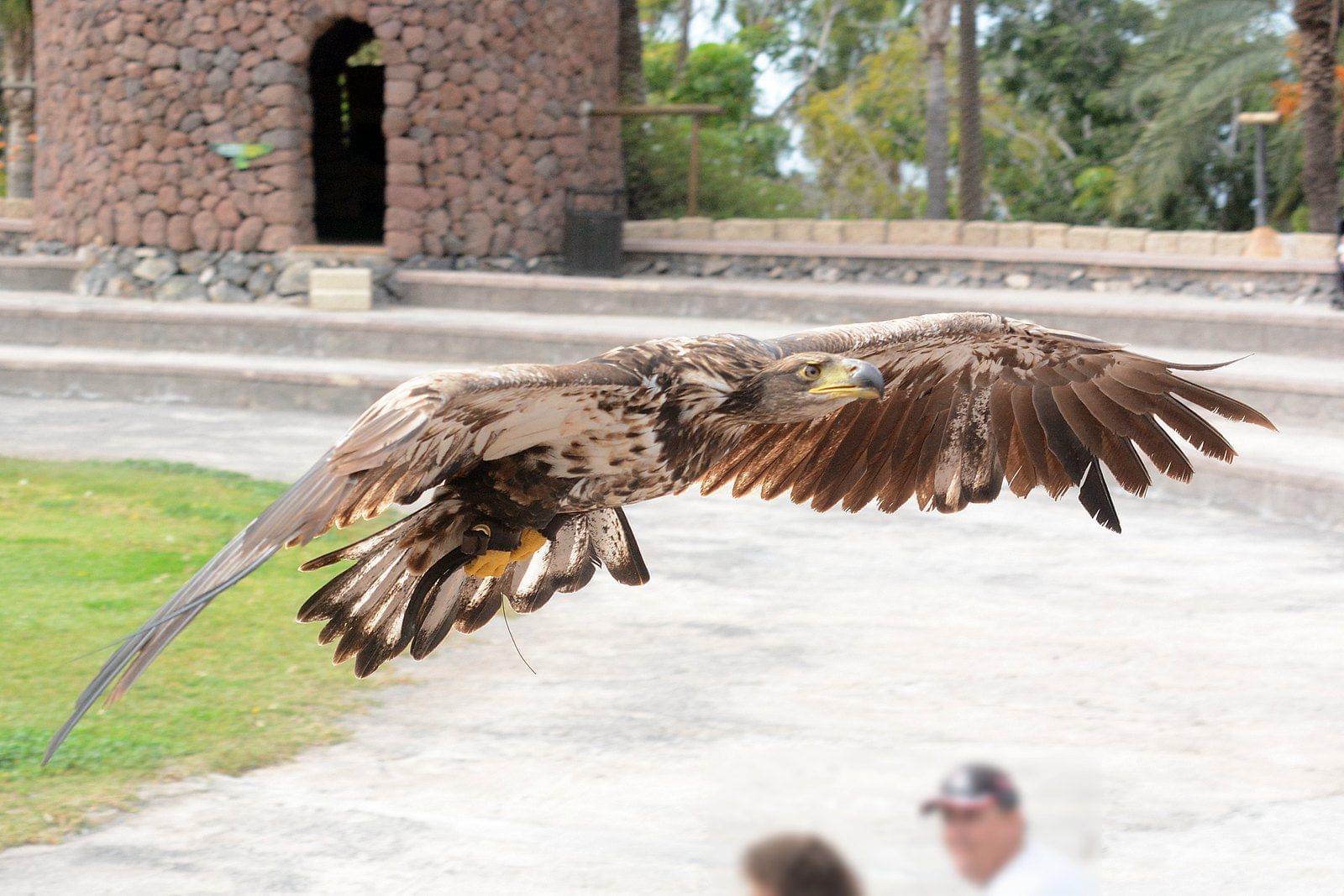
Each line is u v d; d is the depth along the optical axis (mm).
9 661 7293
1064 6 33281
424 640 3734
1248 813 5809
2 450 13523
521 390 3230
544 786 6012
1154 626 8836
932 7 26297
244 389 16656
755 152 31203
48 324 18688
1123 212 31156
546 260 21156
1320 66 22656
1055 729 6844
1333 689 7562
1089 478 4734
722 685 7492
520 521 3654
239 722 6711
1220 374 15148
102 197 20828
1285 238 21328
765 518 11938
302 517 2785
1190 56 28250
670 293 20125
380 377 16328
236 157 19969
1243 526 11953
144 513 10836
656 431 3617
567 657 7988
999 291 21062
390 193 20328
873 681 7613
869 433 4766
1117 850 5395
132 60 20375
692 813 5672
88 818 5531
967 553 10836
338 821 5566
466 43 20312
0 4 26172
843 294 19562
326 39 24484
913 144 34125
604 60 23125
